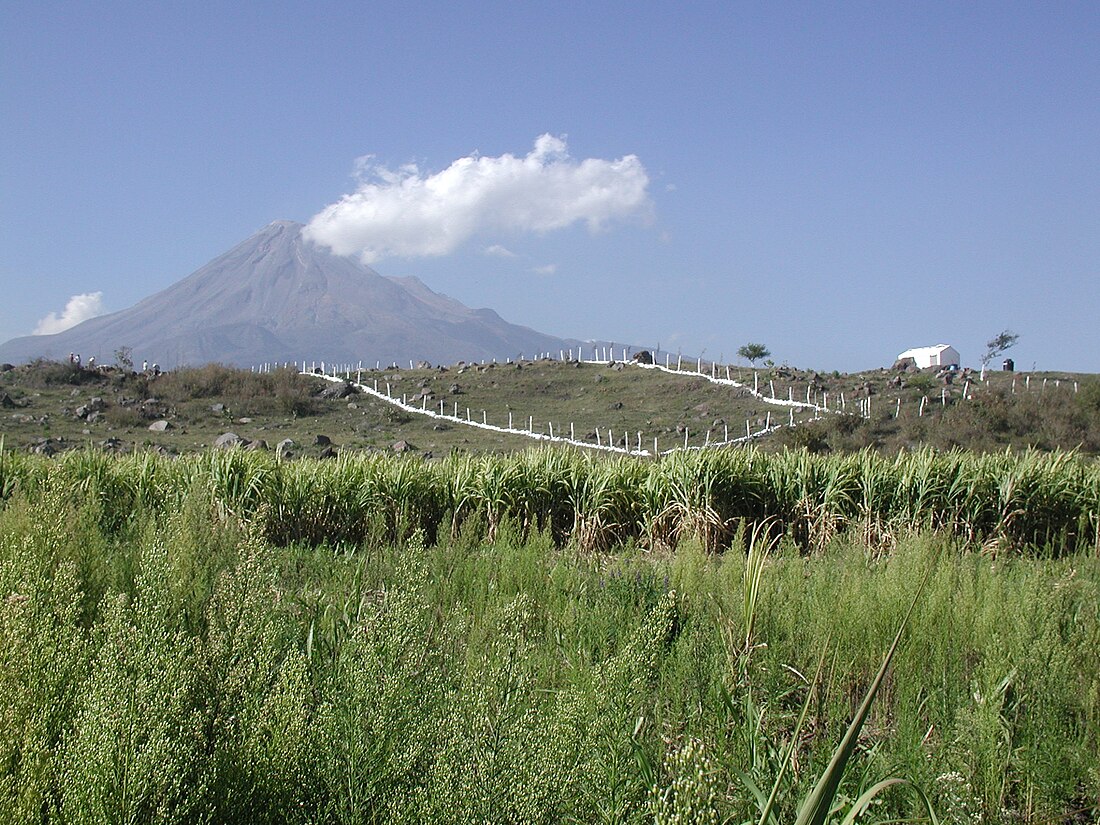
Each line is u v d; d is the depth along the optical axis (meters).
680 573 7.29
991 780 4.13
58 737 3.49
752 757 4.15
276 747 3.34
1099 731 4.54
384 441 36.47
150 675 3.55
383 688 3.59
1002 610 6.05
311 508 12.62
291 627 5.19
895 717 4.91
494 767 3.05
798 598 6.41
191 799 3.09
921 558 7.24
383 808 3.18
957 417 34.38
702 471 13.23
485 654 4.70
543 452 14.30
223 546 6.59
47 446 30.03
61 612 4.40
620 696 3.96
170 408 40.09
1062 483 13.42
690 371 49.41
